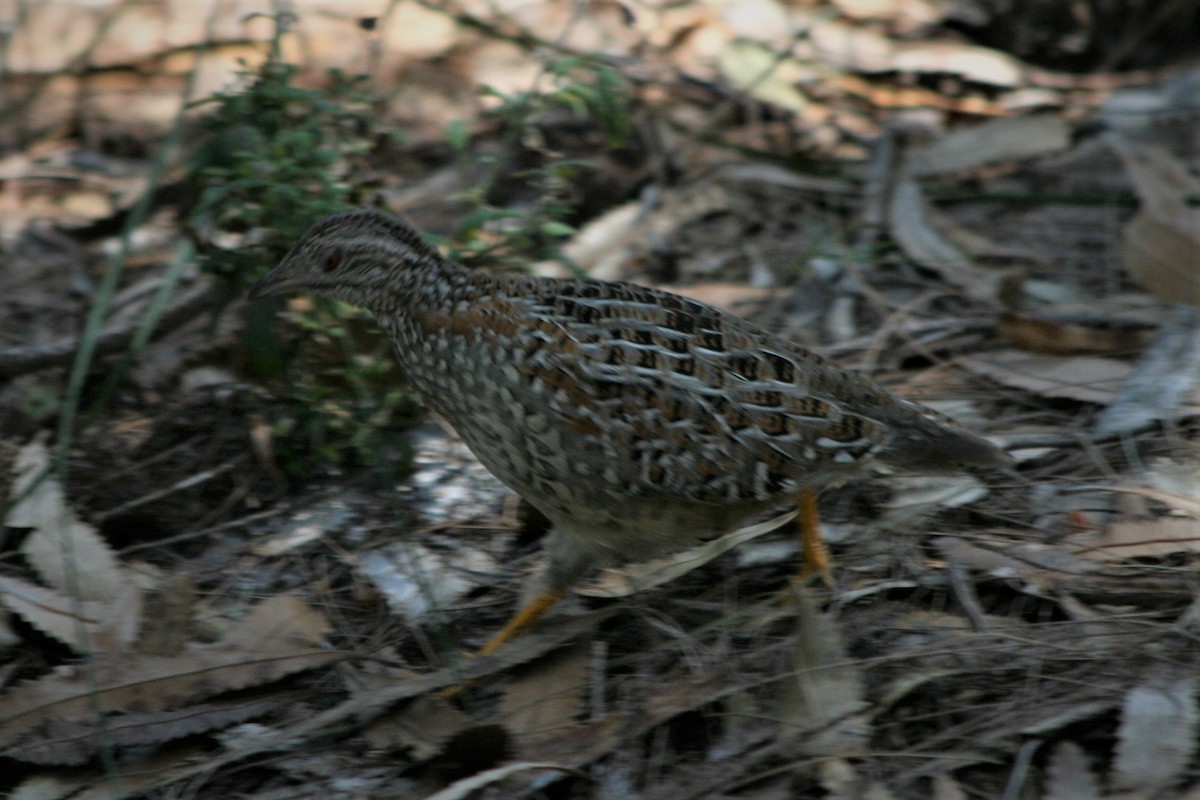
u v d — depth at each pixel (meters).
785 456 7.90
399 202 13.15
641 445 7.75
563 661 7.99
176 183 13.63
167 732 7.62
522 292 8.01
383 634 8.63
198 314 11.22
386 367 9.92
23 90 15.11
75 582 8.23
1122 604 8.04
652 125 13.91
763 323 11.53
